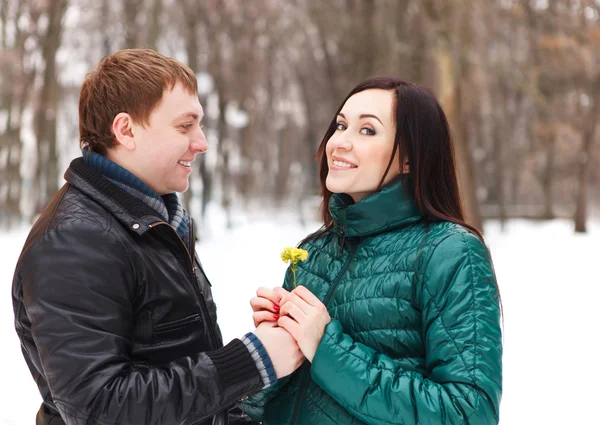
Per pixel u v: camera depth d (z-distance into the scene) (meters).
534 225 26.56
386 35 17.86
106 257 1.60
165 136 1.74
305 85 24.08
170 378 1.52
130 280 1.64
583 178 22.73
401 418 1.55
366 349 1.64
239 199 28.88
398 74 17.45
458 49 15.18
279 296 1.75
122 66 1.73
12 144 20.83
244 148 25.80
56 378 1.50
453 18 15.19
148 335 1.68
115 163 1.76
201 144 1.83
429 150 1.80
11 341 6.04
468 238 1.69
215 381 1.54
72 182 1.74
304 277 1.97
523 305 8.39
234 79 21.75
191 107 1.77
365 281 1.77
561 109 22.84
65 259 1.56
